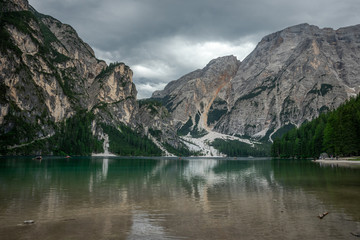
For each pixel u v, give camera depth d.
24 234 17.53
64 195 32.38
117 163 121.56
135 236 17.27
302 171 67.44
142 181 47.94
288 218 21.48
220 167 99.88
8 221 20.64
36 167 81.69
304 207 25.39
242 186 40.88
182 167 99.81
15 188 37.91
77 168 80.50
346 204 26.59
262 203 27.50
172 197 31.30
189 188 38.91
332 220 20.75
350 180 46.19
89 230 18.47
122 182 46.16
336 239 16.56
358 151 111.94
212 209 24.88
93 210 24.55
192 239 16.70
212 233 17.81
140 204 27.23
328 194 32.31
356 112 112.50
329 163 103.19
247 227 19.11
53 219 21.31
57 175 57.44
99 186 40.69
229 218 21.61
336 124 114.69
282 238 16.75
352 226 19.17
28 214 22.91
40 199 29.70
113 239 16.69
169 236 17.25
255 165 112.88
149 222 20.52
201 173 68.31
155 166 104.00
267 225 19.58
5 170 69.12
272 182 45.44
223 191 35.81
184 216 22.34
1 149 198.38
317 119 183.00
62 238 16.83
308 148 161.62
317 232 17.88
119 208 25.39
